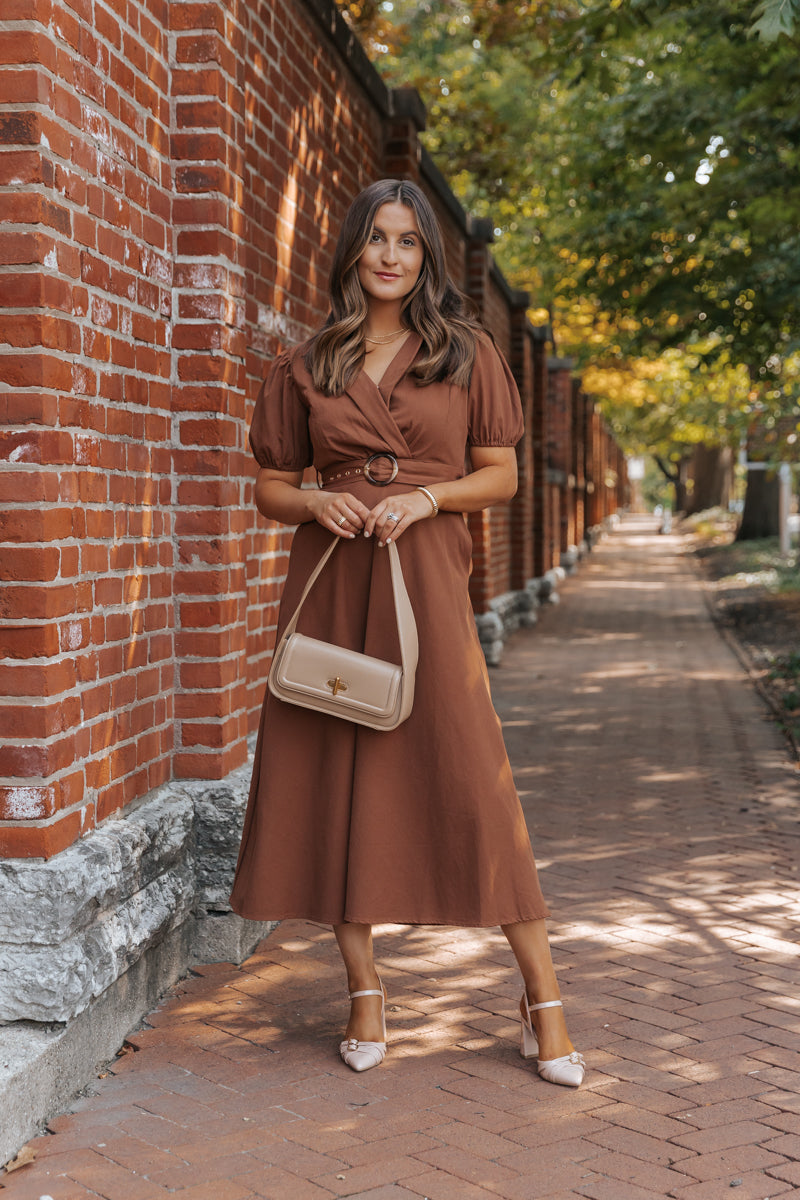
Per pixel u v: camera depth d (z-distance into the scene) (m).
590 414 33.81
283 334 4.70
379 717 2.97
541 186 15.75
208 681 3.89
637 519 65.88
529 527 16.03
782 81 8.20
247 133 4.13
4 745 2.90
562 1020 3.15
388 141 7.02
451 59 18.47
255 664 4.42
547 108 16.91
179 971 3.84
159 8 3.66
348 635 3.12
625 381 29.25
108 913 3.19
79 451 3.08
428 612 3.07
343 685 2.97
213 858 3.91
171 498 3.83
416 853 3.08
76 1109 2.96
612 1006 3.63
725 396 23.95
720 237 11.00
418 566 3.09
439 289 3.14
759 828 5.79
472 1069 3.19
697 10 7.68
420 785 3.07
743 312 11.59
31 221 2.82
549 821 5.94
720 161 9.62
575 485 27.80
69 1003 2.89
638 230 12.23
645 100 10.27
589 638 14.03
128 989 3.39
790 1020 3.51
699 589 20.48
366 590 3.11
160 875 3.61
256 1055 3.28
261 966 3.97
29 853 2.91
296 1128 2.86
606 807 6.23
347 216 3.12
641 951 4.11
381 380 3.10
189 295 3.81
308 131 5.09
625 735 8.20
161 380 3.73
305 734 3.16
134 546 3.52
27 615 2.87
